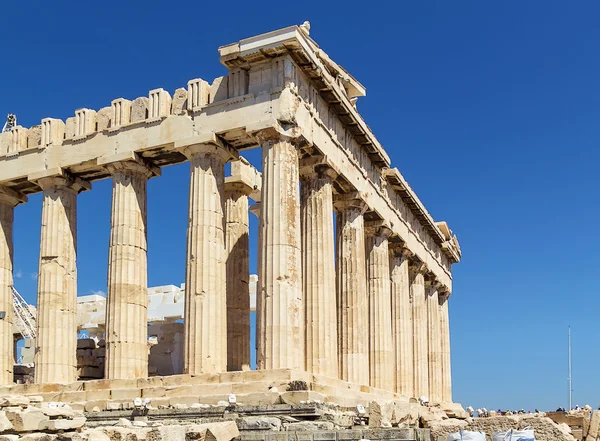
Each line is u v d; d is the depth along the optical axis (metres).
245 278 42.69
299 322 32.59
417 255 53.31
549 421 21.94
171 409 29.06
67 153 38.72
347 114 39.09
